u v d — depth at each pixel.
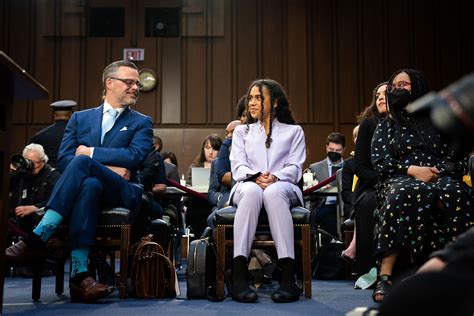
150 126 3.03
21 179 4.55
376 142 2.65
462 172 2.52
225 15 8.95
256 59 8.91
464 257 0.68
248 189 2.65
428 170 2.46
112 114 2.99
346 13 8.93
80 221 2.56
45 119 8.68
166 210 4.36
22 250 2.51
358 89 8.84
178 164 8.71
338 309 2.31
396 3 8.91
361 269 3.23
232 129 3.88
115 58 8.82
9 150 2.07
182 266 5.34
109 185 2.68
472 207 2.38
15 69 1.84
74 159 2.62
